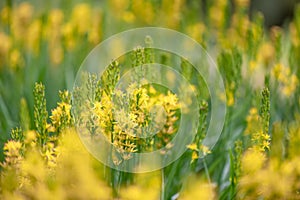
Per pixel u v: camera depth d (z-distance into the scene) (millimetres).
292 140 1107
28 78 1397
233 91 1198
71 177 1010
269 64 1332
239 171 1033
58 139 1028
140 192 997
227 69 1202
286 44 1429
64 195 1010
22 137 1039
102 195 1006
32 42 1421
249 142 1138
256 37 1296
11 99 1356
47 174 1011
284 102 1310
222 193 1102
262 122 1051
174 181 1160
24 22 1465
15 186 997
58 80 1384
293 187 1071
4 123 1249
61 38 1420
